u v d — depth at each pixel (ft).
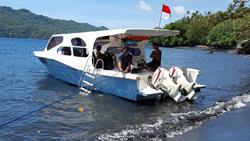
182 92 43.34
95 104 41.57
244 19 232.32
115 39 49.44
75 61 49.65
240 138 29.68
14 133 30.32
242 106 42.50
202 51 253.24
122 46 50.06
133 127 32.40
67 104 41.55
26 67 82.23
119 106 40.81
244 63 126.00
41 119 34.96
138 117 36.22
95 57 46.96
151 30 45.01
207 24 351.67
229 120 35.42
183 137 29.37
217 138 29.43
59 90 49.83
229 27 287.48
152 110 39.29
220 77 73.92
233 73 83.97
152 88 43.42
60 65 52.85
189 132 30.91
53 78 59.98
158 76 43.14
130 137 29.12
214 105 42.73
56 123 33.68
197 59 148.36
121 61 44.14
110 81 44.14
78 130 31.53
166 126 32.63
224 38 285.84
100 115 36.88
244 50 221.05
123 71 43.45
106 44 49.11
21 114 36.68
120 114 37.42
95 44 48.47
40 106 40.45
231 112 39.06
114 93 44.91
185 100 44.34
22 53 143.23
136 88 40.86
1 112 37.17
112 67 47.14
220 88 57.06
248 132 31.42
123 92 43.32
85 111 38.42
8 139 28.73
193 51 246.88
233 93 52.42
